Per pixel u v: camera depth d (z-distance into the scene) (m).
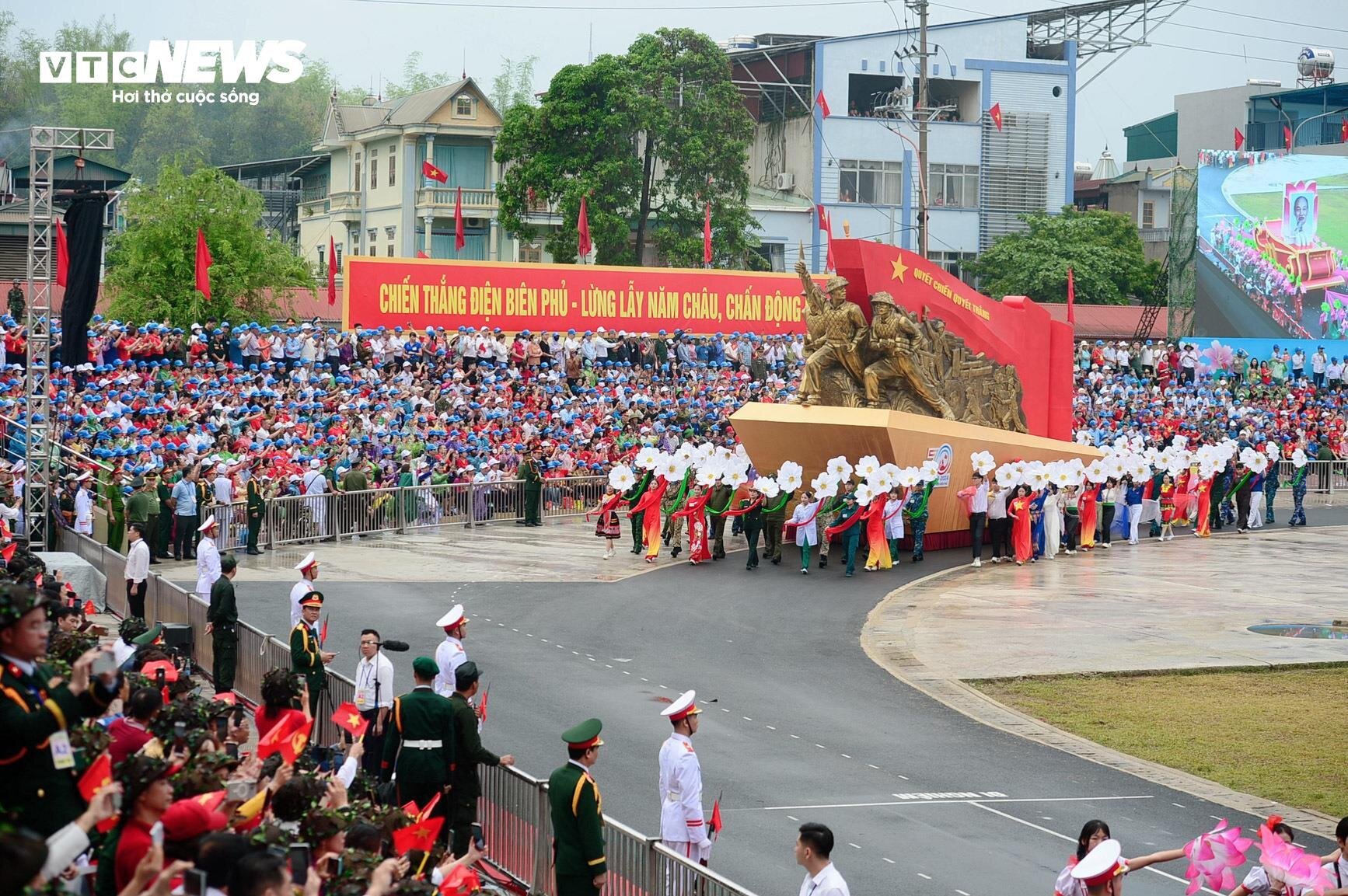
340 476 38.09
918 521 37.03
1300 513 48.12
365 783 13.10
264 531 35.16
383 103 91.44
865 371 37.12
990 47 87.31
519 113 71.31
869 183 85.31
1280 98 94.56
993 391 39.94
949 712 22.45
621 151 70.44
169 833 8.24
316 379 42.84
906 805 17.61
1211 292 69.25
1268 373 66.62
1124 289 86.94
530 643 26.05
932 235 87.19
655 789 17.66
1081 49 89.94
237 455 35.91
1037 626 29.34
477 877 10.80
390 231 80.69
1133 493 42.66
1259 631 29.31
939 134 86.81
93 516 32.94
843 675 24.70
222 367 41.56
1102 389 60.38
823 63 83.75
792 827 16.56
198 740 10.68
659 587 32.25
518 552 36.59
